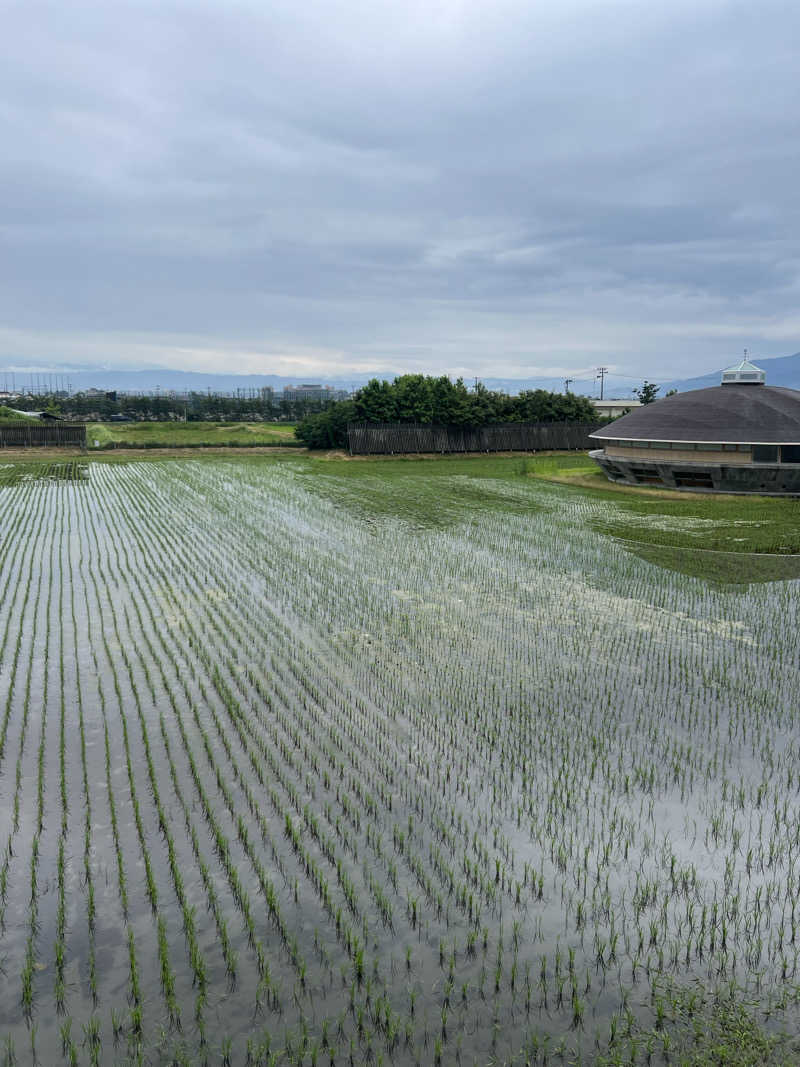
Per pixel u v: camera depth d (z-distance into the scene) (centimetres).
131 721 1585
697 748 1498
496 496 4956
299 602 2467
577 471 6512
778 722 1619
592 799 1309
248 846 1157
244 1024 862
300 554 3181
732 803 1302
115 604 2433
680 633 2173
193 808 1267
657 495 4997
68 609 2378
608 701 1714
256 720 1590
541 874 1110
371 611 2375
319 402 14438
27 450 7706
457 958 957
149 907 1041
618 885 1091
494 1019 870
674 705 1695
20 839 1183
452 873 1109
